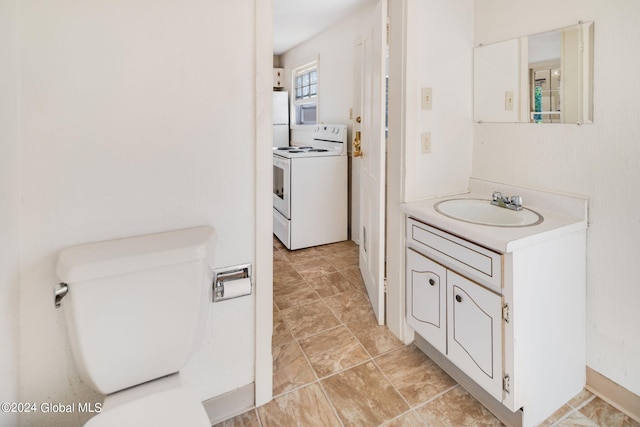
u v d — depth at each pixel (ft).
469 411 4.93
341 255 11.10
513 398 4.38
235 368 4.83
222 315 4.64
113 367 3.45
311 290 8.72
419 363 5.97
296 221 11.49
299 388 5.39
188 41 4.00
